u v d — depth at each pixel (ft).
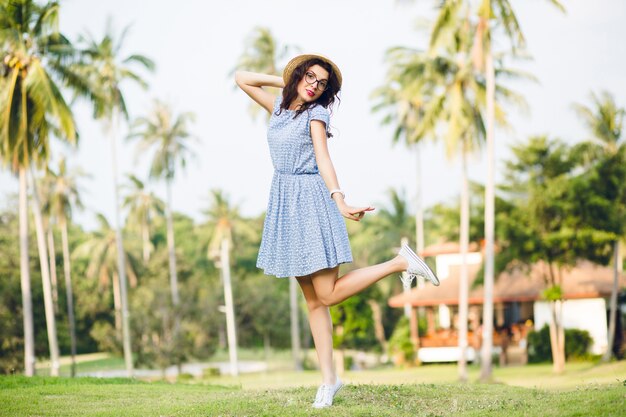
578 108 90.07
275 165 16.30
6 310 121.39
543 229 91.61
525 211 92.22
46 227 162.40
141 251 203.62
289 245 15.92
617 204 88.84
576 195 88.12
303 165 15.98
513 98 89.10
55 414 18.66
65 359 174.91
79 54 80.64
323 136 15.72
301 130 15.84
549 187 89.15
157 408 19.03
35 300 135.64
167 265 183.11
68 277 151.64
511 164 93.15
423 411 17.51
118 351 119.34
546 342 97.30
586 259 93.09
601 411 15.51
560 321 85.46
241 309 147.02
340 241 15.74
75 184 150.61
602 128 90.02
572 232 87.30
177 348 115.65
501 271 93.04
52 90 76.59
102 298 183.93
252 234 157.07
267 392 21.68
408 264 15.60
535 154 91.25
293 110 16.17
